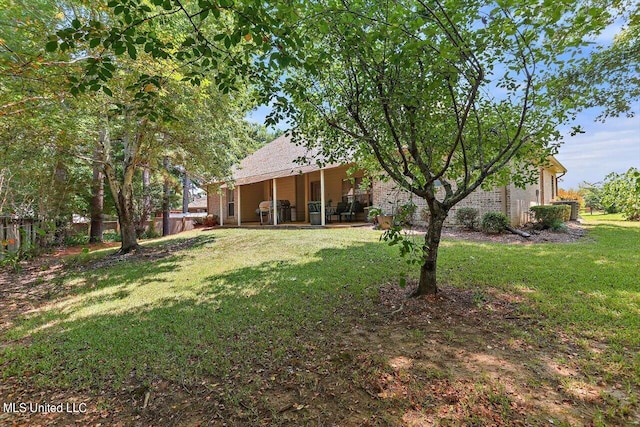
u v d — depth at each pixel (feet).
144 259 30.96
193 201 125.59
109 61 9.60
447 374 9.31
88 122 26.61
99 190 49.06
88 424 8.24
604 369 9.20
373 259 23.62
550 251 24.85
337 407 8.26
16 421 8.46
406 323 12.91
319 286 18.07
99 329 14.14
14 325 15.39
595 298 14.38
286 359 10.67
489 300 14.93
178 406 8.69
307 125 15.71
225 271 23.34
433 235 15.11
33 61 12.75
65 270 27.99
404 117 12.99
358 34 9.71
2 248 27.78
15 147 27.12
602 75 11.23
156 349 11.81
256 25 8.20
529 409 7.77
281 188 63.77
